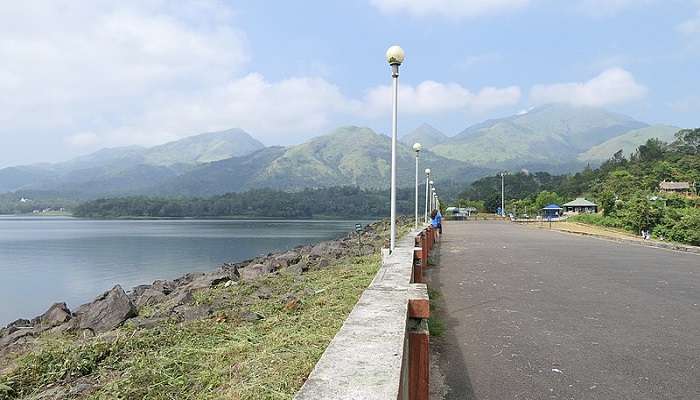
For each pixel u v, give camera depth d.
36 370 7.32
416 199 20.23
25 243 56.03
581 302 8.71
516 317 7.60
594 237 28.19
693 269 13.16
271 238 61.81
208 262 36.97
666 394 4.60
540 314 7.80
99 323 10.81
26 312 20.69
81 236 68.44
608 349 5.96
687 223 26.31
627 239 24.03
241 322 8.68
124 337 8.44
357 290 9.73
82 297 23.55
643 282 10.91
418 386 3.87
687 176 71.25
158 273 31.09
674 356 5.69
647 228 30.77
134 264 35.94
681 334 6.61
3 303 22.34
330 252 21.48
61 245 52.97
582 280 11.19
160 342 7.92
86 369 7.21
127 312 11.21
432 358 5.68
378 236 29.94
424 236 14.59
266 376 5.36
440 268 13.34
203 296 13.01
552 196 83.19
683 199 48.47
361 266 14.16
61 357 7.64
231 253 43.75
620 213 37.34
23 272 31.84
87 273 31.22
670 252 18.25
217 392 5.27
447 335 6.64
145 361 6.75
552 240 24.95
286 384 5.04
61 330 10.81
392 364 2.65
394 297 4.41
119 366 7.03
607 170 93.25
